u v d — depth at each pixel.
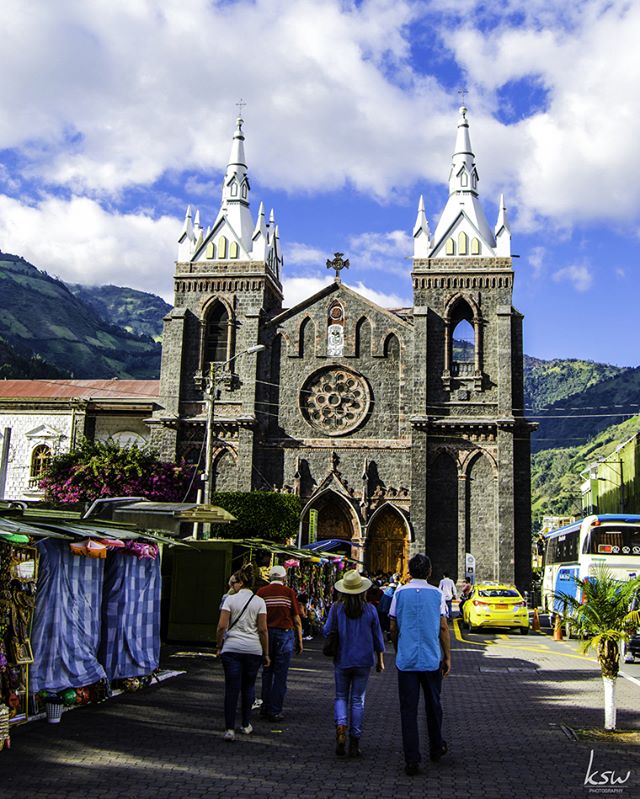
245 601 15.03
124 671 19.14
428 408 62.69
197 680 21.67
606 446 181.38
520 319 64.00
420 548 60.00
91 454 55.91
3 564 14.41
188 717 16.50
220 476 63.56
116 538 17.05
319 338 65.25
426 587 13.14
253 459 63.09
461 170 67.50
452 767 12.90
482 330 63.59
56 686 15.80
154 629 20.72
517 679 23.89
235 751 13.72
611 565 37.53
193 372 65.56
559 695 20.64
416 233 65.25
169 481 55.34
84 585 17.31
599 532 37.97
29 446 67.75
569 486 191.50
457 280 64.38
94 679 17.20
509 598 42.47
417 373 62.88
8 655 14.34
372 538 62.75
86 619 17.33
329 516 63.62
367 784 11.85
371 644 13.90
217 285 66.56
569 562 43.59
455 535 60.88
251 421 62.81
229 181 69.94
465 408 62.56
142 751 13.50
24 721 15.09
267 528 54.28
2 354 164.38
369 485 62.62
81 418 67.38
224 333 66.44
